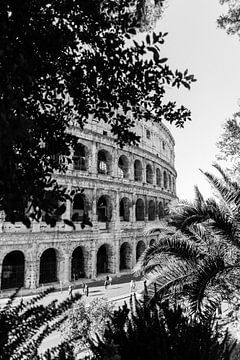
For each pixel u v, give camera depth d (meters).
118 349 5.87
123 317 6.71
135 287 33.66
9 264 36.62
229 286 13.47
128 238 46.25
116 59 5.44
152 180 54.84
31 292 32.06
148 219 54.56
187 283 11.88
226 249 13.28
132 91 5.87
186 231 14.97
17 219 3.41
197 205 12.94
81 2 4.99
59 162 6.39
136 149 49.66
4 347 3.62
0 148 2.99
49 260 38.75
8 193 3.35
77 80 5.73
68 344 4.04
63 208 3.66
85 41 5.34
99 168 46.47
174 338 6.04
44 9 4.71
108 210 43.97
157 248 14.48
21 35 4.32
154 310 6.79
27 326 3.84
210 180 13.38
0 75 3.56
